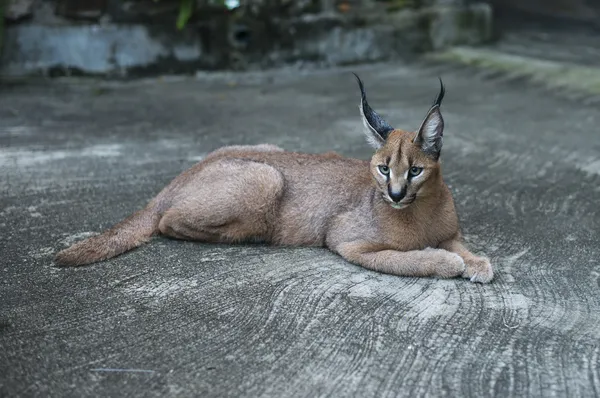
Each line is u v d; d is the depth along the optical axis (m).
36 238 5.27
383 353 3.79
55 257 4.83
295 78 10.78
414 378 3.58
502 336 3.95
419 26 11.94
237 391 3.48
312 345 3.86
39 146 7.43
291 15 11.21
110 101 9.33
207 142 7.64
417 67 11.38
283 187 5.02
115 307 4.27
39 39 10.15
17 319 4.14
